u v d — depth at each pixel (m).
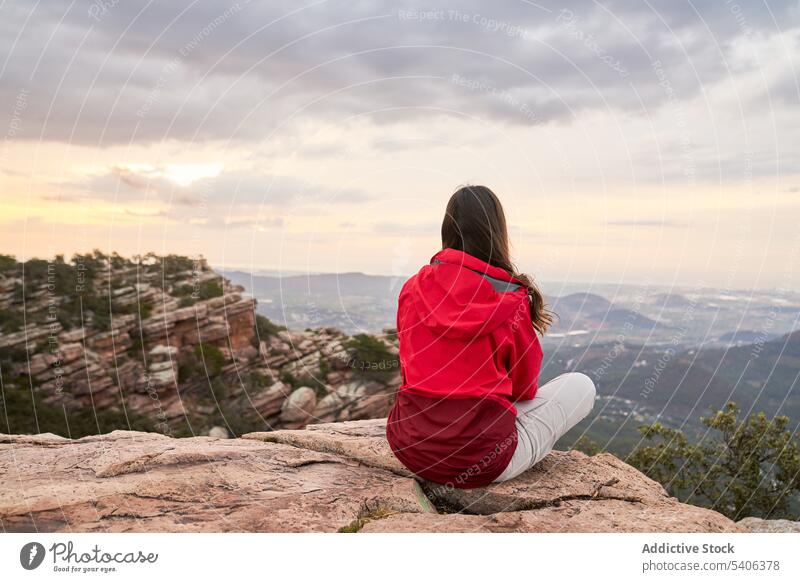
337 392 27.06
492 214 2.45
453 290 2.37
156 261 29.58
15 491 2.44
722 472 6.77
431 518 2.35
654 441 7.10
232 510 2.35
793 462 6.58
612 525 2.35
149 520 2.22
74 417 22.45
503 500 2.63
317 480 2.75
